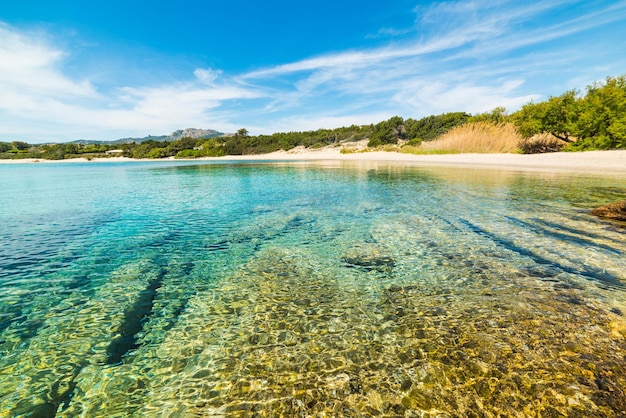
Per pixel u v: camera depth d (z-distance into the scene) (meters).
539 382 2.64
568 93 23.78
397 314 3.86
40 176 25.44
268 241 6.90
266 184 16.47
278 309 4.09
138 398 2.68
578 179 13.94
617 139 21.12
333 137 67.50
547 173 16.27
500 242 6.29
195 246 6.67
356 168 25.16
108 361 3.15
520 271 4.94
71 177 24.06
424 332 3.46
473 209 9.08
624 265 4.99
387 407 2.46
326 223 8.20
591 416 2.30
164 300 4.39
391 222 8.07
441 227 7.48
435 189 12.85
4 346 3.38
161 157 64.94
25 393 2.75
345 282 4.82
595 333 3.30
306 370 2.94
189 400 2.63
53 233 7.70
